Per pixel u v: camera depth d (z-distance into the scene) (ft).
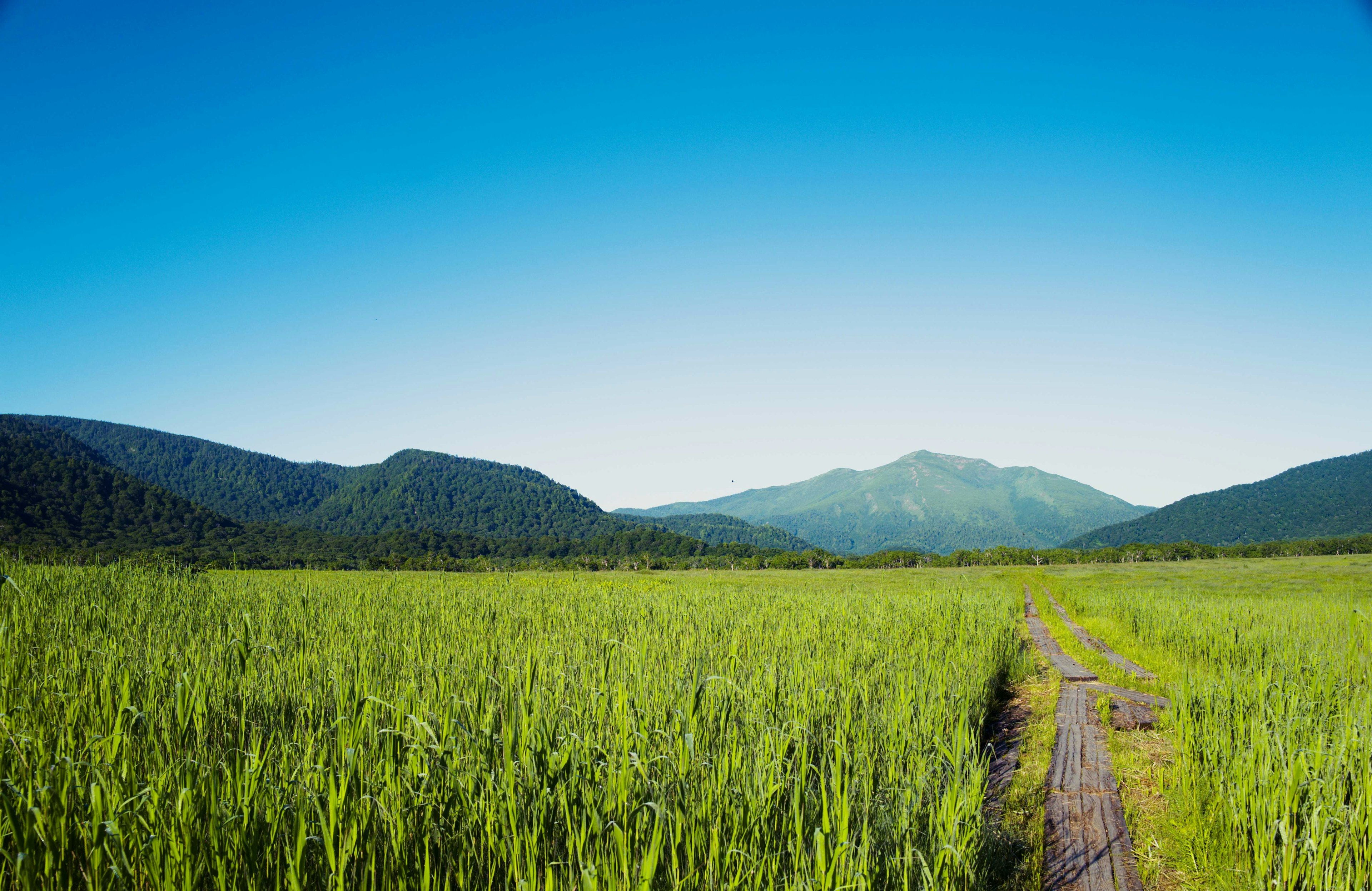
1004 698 36.63
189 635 32.71
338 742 16.57
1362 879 14.75
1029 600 108.47
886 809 16.96
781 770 17.42
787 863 14.70
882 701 26.96
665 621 48.34
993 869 16.47
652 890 13.52
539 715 17.89
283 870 13.20
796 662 30.27
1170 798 21.13
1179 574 223.51
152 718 18.60
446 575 163.63
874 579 222.69
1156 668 44.09
